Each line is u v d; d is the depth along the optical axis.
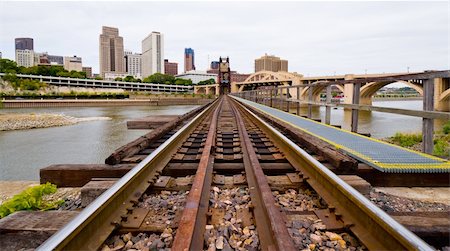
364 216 2.50
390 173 3.94
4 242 2.43
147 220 2.88
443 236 2.44
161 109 87.25
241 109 19.70
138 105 122.62
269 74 112.44
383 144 5.47
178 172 4.54
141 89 190.88
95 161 19.14
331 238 2.50
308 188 3.83
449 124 14.84
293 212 2.99
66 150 23.14
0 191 5.79
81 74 183.88
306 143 5.83
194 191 3.03
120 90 173.00
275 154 5.55
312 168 3.94
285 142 5.61
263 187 3.13
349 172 3.99
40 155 21.12
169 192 3.78
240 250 2.38
